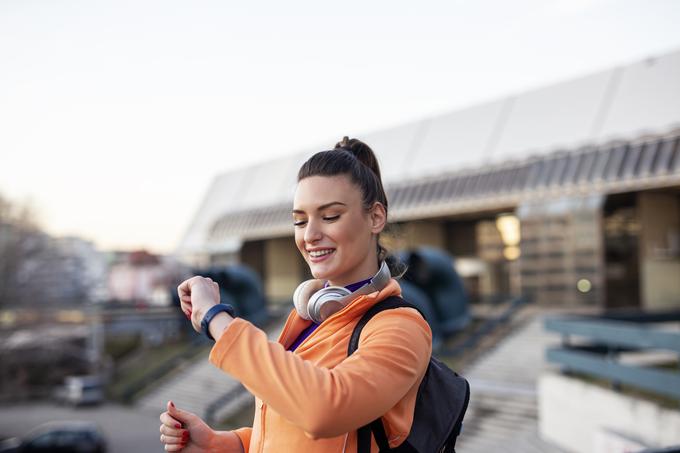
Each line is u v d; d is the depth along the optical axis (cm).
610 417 898
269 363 112
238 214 4597
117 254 7750
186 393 2848
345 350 129
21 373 3456
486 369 1973
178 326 4225
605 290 2892
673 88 2628
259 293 3250
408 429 126
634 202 2839
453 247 3656
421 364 124
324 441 126
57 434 1844
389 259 169
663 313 1316
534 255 2761
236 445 159
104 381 3553
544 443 1136
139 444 2152
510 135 3170
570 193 2656
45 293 3462
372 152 165
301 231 142
